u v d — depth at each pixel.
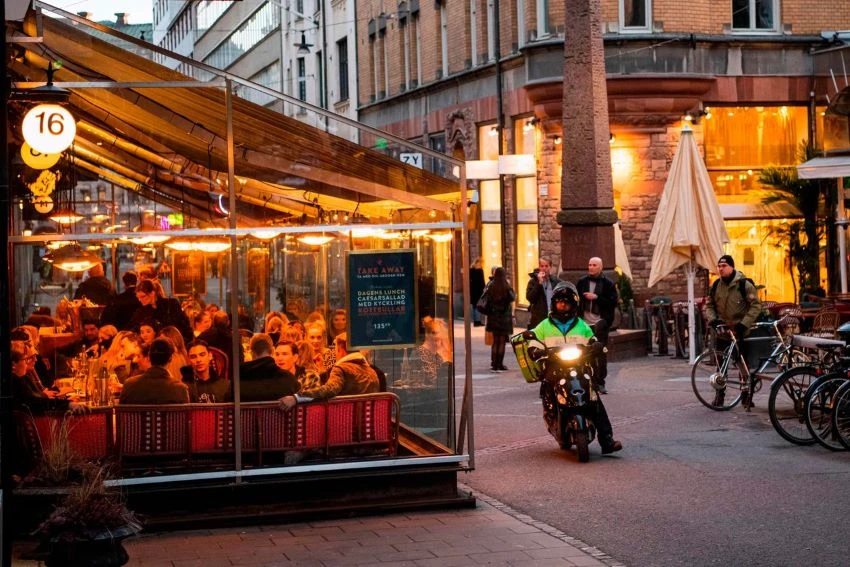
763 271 29.77
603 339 14.84
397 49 42.97
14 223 10.47
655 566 8.78
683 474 12.17
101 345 10.34
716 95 29.55
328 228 10.71
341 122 10.70
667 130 29.25
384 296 10.80
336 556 9.14
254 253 10.57
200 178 10.55
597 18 23.17
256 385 10.49
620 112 28.97
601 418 13.27
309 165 10.66
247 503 10.38
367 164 10.76
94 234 10.47
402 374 10.83
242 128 10.53
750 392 16.27
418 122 40.97
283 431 10.55
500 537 9.70
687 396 17.84
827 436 13.52
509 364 23.53
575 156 23.22
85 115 10.41
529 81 30.05
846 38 30.16
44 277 10.37
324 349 10.69
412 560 9.00
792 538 9.50
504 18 33.28
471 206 14.41
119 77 10.35
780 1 30.05
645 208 29.23
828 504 10.69
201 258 10.53
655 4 29.12
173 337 10.41
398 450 10.80
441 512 10.66
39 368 10.26
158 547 9.48
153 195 10.52
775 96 29.92
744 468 12.41
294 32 59.50
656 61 29.00
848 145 25.91
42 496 9.38
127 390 10.32
